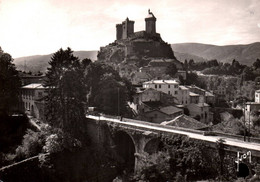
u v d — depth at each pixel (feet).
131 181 137.69
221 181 95.81
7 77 181.47
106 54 611.88
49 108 173.47
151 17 619.26
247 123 240.94
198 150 106.11
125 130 149.28
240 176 95.25
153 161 112.57
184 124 149.79
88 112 207.92
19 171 136.98
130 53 551.59
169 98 297.33
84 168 158.61
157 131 127.34
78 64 188.34
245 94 426.51
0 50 182.29
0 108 176.14
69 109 169.27
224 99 419.95
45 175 143.64
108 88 221.66
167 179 108.68
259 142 107.14
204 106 289.33
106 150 164.14
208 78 503.61
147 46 577.43
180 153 112.06
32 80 310.24
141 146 137.69
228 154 97.25
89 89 234.99
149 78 404.77
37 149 158.81
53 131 166.91
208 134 121.08
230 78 503.20
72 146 161.27
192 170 105.60
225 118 294.05
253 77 496.23
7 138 171.83
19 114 202.59
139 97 285.43
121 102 222.48
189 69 631.15
